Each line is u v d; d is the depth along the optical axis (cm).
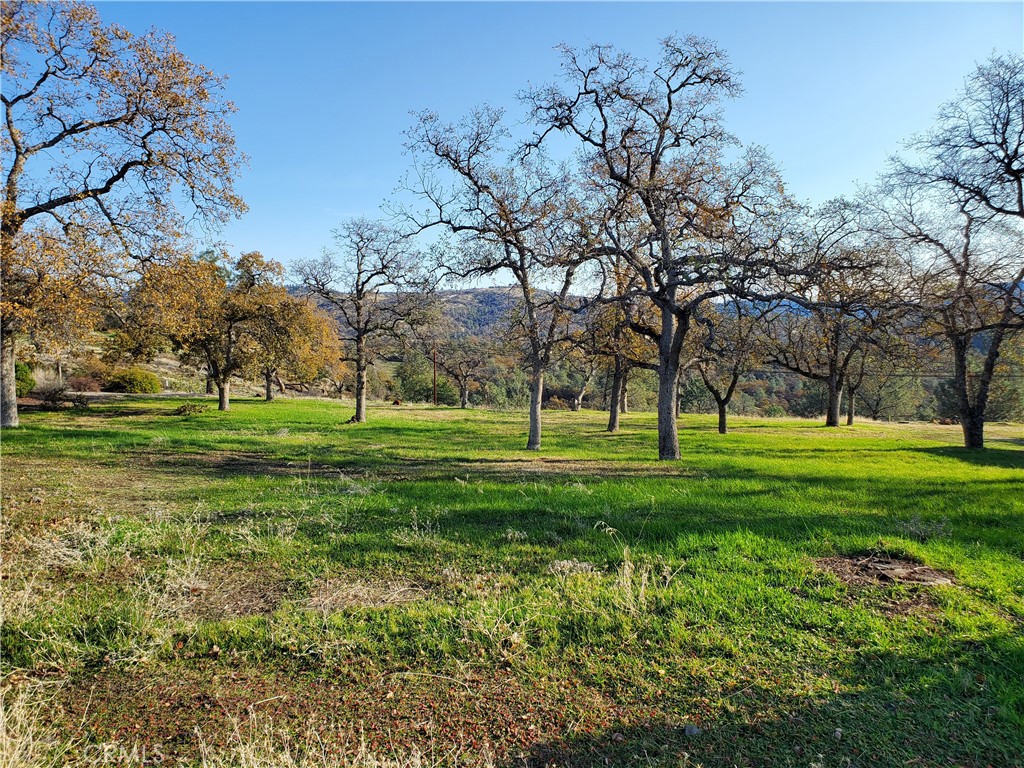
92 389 4659
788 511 852
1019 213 1739
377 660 412
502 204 1839
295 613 479
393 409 4603
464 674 392
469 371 5944
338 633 445
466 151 1867
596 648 423
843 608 473
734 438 2588
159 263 1852
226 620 470
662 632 438
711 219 1528
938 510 887
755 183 1509
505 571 583
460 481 1138
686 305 1636
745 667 390
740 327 1773
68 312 1532
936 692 354
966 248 1941
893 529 722
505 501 922
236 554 632
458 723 341
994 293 1781
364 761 303
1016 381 4000
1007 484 1248
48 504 820
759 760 300
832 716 334
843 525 739
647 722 337
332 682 386
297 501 895
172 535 689
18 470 1098
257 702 363
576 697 365
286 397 5653
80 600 496
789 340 2123
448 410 4675
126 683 385
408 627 456
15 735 313
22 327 1523
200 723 342
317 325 3509
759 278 1389
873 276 1416
